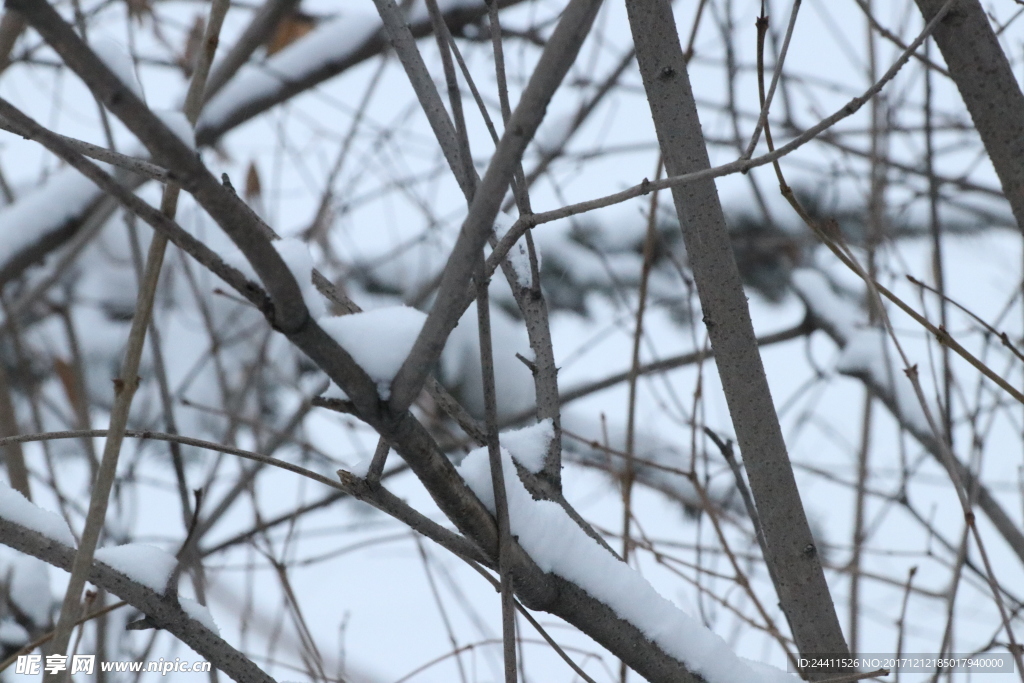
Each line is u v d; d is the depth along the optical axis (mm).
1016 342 4414
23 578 4684
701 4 3477
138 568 2379
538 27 5836
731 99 4203
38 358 6879
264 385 7520
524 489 2424
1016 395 2650
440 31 1925
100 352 7863
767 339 5934
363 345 1869
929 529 4375
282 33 6152
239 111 5352
